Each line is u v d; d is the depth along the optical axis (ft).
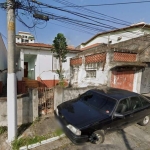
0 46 32.68
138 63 25.17
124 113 12.85
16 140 11.49
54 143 11.85
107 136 13.23
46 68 38.37
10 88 11.10
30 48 35.65
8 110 11.28
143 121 15.78
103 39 53.83
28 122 15.12
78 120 11.22
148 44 28.22
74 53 42.22
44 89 17.08
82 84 31.42
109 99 13.41
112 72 23.36
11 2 10.48
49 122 15.21
